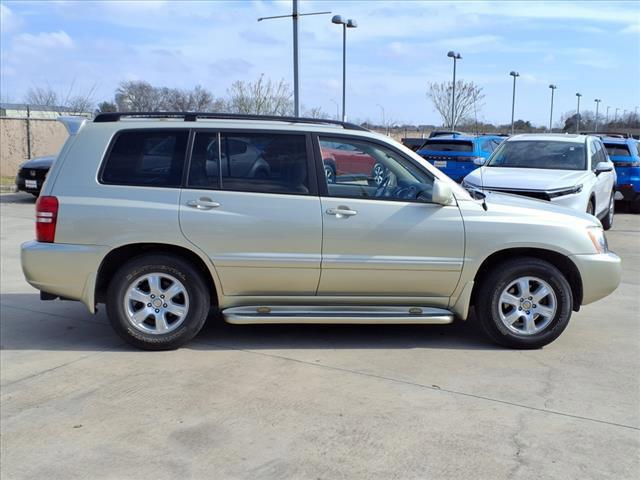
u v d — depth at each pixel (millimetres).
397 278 5191
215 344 5410
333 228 5070
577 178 9367
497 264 5309
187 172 5105
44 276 5066
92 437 3756
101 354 5145
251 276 5121
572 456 3553
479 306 5328
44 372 4754
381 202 5133
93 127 5180
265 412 4074
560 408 4168
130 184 5086
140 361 4984
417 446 3648
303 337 5625
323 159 5160
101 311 6414
